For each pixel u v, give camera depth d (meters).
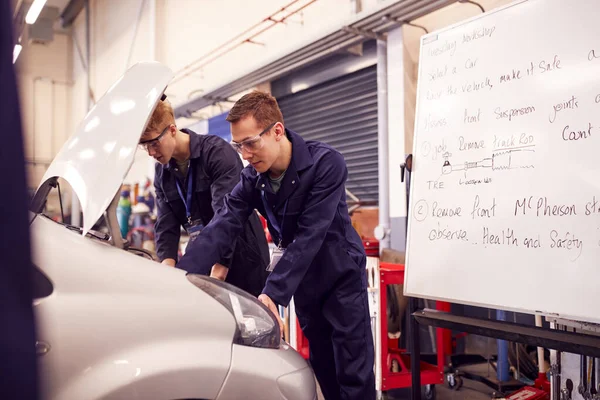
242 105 1.57
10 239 0.57
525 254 1.62
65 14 12.28
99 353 0.99
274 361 1.20
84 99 11.52
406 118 3.84
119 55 9.70
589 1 1.57
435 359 2.95
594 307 1.44
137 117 1.32
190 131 2.14
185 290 1.16
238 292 1.31
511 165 1.70
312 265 1.76
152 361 1.02
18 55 0.61
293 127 5.43
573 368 2.06
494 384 2.74
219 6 6.61
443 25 3.79
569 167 1.55
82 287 1.04
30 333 0.58
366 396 1.73
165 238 2.30
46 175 1.40
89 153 1.35
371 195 4.41
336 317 1.76
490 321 1.73
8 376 0.56
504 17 1.81
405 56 3.84
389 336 2.97
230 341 1.15
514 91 1.73
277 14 5.42
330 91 4.89
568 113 1.58
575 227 1.51
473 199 1.80
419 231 1.96
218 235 1.73
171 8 7.98
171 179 2.23
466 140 1.85
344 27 3.85
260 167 1.63
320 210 1.63
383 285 2.65
